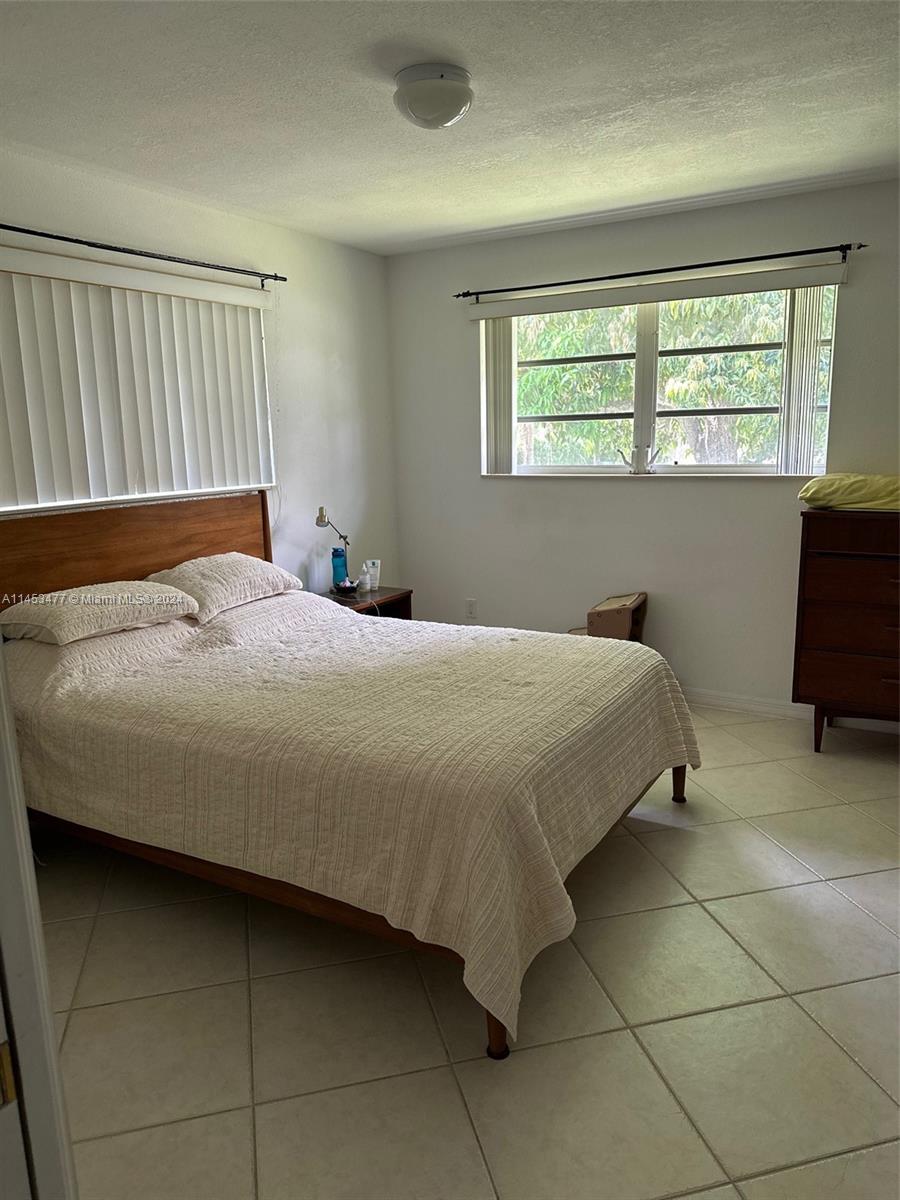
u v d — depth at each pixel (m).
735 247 3.82
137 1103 1.76
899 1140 1.63
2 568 2.91
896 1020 1.96
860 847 2.77
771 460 4.04
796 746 3.67
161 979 2.17
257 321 3.95
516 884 1.85
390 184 3.37
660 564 4.27
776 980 2.11
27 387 2.98
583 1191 1.53
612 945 2.27
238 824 2.14
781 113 2.69
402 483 5.01
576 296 4.21
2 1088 0.61
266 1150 1.64
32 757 2.52
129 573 3.37
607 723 2.40
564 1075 1.81
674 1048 1.89
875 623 3.32
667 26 2.08
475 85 2.41
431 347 4.73
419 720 2.23
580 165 3.19
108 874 2.73
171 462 3.56
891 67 2.35
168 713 2.37
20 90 2.38
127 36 2.06
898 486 3.27
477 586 4.87
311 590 4.43
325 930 2.40
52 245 3.03
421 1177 1.57
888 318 3.55
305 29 2.05
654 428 4.27
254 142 2.84
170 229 3.50
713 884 2.56
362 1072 1.84
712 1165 1.58
